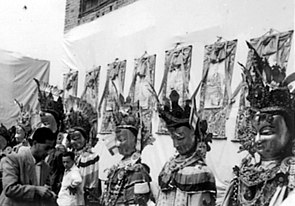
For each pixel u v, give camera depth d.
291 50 3.89
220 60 4.57
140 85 5.70
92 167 5.35
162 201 3.55
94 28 6.90
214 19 4.70
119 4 6.37
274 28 4.05
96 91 6.68
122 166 4.15
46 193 3.76
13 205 3.71
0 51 8.77
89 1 7.10
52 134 3.88
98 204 5.16
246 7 4.34
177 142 3.53
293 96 3.10
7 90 8.70
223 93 4.47
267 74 3.25
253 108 3.21
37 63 8.83
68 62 7.47
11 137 6.58
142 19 5.83
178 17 5.20
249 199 3.01
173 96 3.66
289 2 3.95
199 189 3.34
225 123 4.37
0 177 4.70
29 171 3.77
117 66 6.23
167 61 5.29
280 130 3.07
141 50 5.77
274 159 3.07
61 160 4.77
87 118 5.62
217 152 4.36
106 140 5.82
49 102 5.73
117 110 5.37
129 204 3.94
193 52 4.94
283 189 2.88
